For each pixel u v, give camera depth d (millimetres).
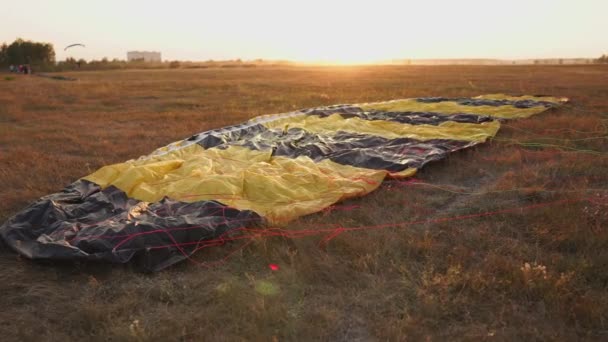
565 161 6543
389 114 10930
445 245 4148
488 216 4793
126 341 2988
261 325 3104
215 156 6945
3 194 5742
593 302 3182
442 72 34438
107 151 8250
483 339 2932
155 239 4023
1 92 18500
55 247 3902
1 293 3580
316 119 10039
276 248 4129
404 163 6297
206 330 3082
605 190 5422
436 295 3387
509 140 8148
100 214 4805
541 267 3514
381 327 3076
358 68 47906
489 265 3715
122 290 3586
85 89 20312
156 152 7355
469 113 11039
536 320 3117
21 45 54188
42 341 3055
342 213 4910
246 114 12680
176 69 50250
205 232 4180
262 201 5172
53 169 6926
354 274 3709
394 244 4156
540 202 5109
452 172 6398
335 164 6535
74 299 3518
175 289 3600
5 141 9148
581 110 11727
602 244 4020
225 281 3691
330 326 3123
